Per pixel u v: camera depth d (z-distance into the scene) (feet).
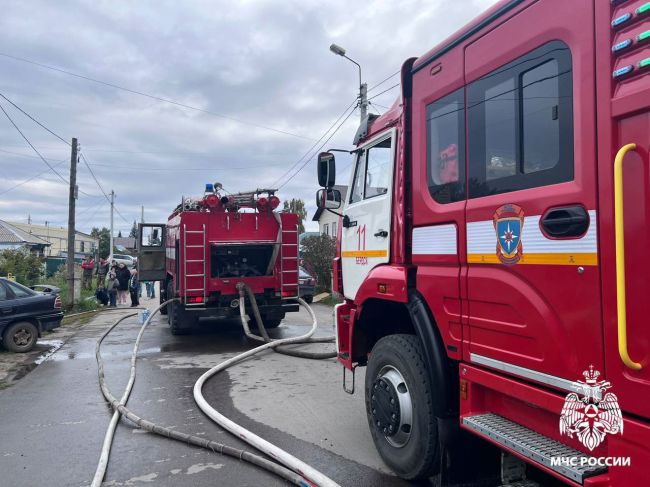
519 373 8.86
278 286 36.65
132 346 34.24
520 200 8.80
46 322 33.42
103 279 70.23
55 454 15.38
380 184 14.19
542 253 8.31
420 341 11.71
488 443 11.29
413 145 12.24
